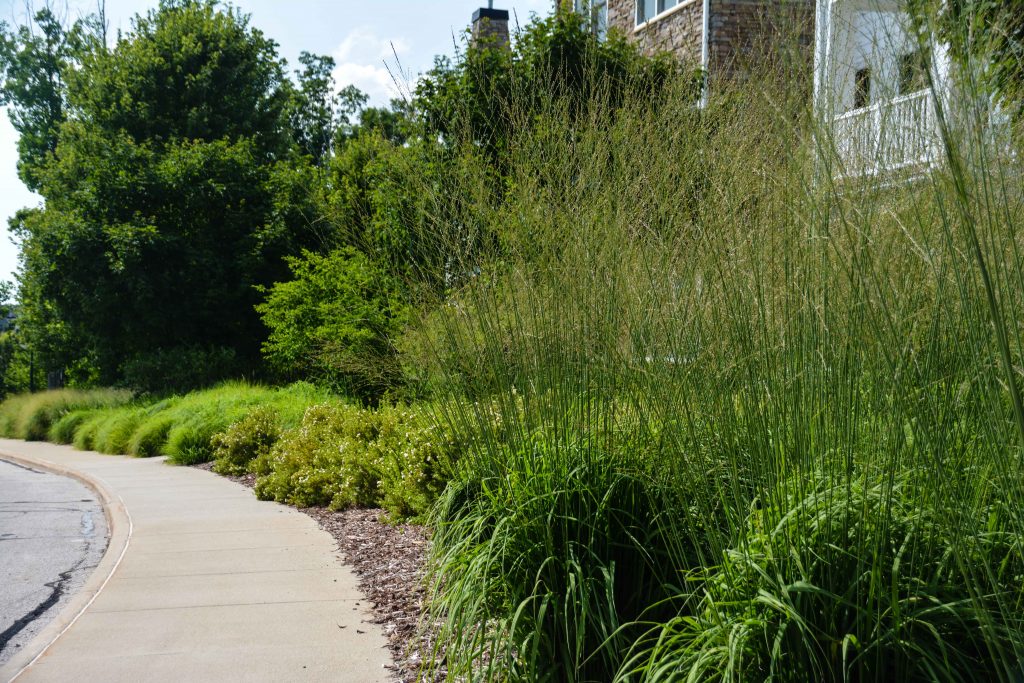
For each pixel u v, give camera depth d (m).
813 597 2.43
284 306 15.99
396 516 7.60
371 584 5.69
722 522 2.97
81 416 21.62
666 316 3.02
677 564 3.13
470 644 3.51
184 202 25.95
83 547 7.96
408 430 7.42
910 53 2.60
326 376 14.88
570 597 3.23
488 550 3.27
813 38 2.91
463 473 3.82
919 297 2.49
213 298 25.41
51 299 26.20
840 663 2.42
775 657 2.30
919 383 2.35
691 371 2.88
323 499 9.17
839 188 2.58
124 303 25.17
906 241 2.55
